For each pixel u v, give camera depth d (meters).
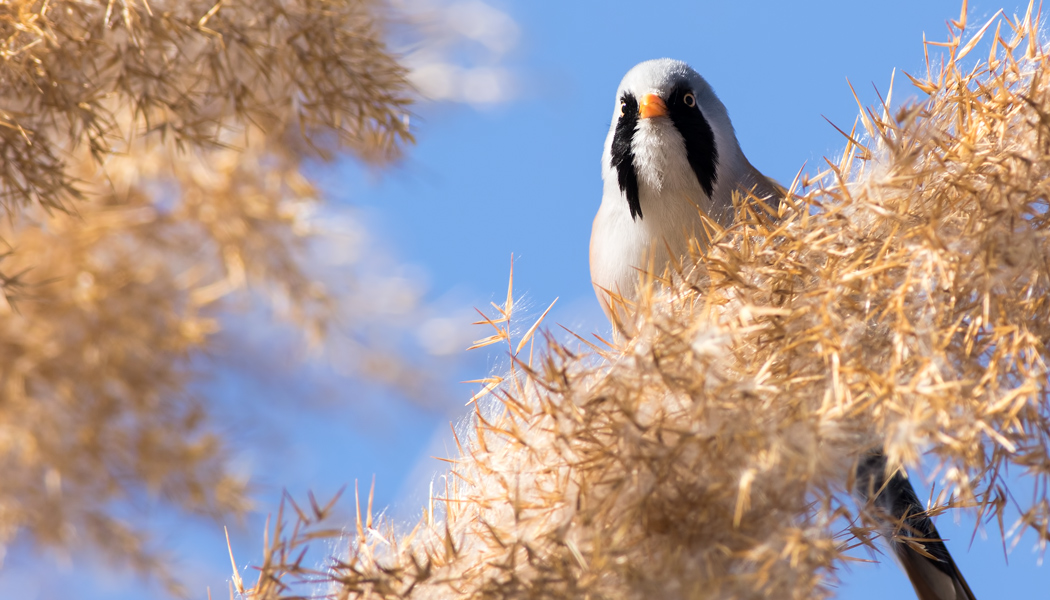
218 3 1.96
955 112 1.93
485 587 1.92
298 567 1.92
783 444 1.91
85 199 1.96
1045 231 1.92
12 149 1.95
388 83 1.97
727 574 1.91
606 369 1.92
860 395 1.91
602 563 1.91
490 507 1.92
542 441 1.92
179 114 1.96
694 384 1.92
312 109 1.97
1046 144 1.92
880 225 1.92
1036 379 1.91
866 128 1.93
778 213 1.93
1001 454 1.91
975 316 1.92
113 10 1.95
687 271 1.93
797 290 1.92
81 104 1.95
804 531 1.91
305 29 1.97
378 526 1.93
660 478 1.91
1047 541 1.91
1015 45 1.93
